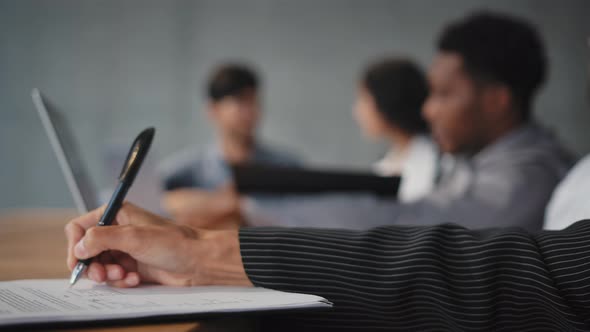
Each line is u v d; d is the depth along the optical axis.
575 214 0.87
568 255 0.56
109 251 0.63
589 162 0.94
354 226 1.35
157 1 4.76
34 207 4.82
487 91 1.50
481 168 1.44
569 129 4.20
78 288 0.59
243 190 1.43
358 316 0.59
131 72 4.79
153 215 0.66
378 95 2.37
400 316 0.58
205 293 0.56
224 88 3.24
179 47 4.74
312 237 0.62
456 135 1.55
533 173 1.37
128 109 4.79
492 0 4.34
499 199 1.35
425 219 1.36
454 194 1.42
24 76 4.87
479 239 0.59
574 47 4.22
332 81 4.55
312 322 0.61
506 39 1.47
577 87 4.20
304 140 4.57
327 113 4.55
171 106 4.75
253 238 0.62
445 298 0.56
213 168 3.13
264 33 4.65
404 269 0.57
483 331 0.56
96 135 4.80
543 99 4.22
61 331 0.44
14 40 4.88
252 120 3.33
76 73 4.83
